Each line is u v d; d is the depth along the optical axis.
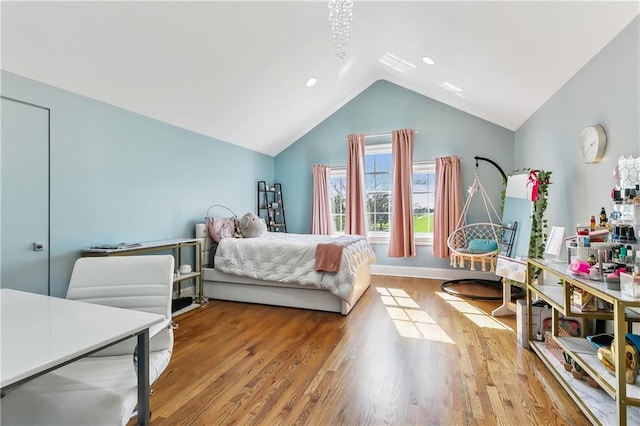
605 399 1.65
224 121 4.15
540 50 2.46
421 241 4.93
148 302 1.41
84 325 0.99
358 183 5.17
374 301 3.64
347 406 1.70
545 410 1.65
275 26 2.94
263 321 3.02
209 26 2.62
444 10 2.55
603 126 2.14
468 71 3.43
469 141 4.68
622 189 1.79
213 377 2.00
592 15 1.92
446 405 1.70
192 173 4.02
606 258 1.72
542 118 3.34
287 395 1.80
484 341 2.52
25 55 2.18
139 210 3.27
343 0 2.58
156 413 1.65
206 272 3.79
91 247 2.78
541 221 2.88
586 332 2.24
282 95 4.18
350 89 5.03
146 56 2.63
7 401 1.07
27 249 2.35
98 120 2.86
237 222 4.31
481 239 4.31
